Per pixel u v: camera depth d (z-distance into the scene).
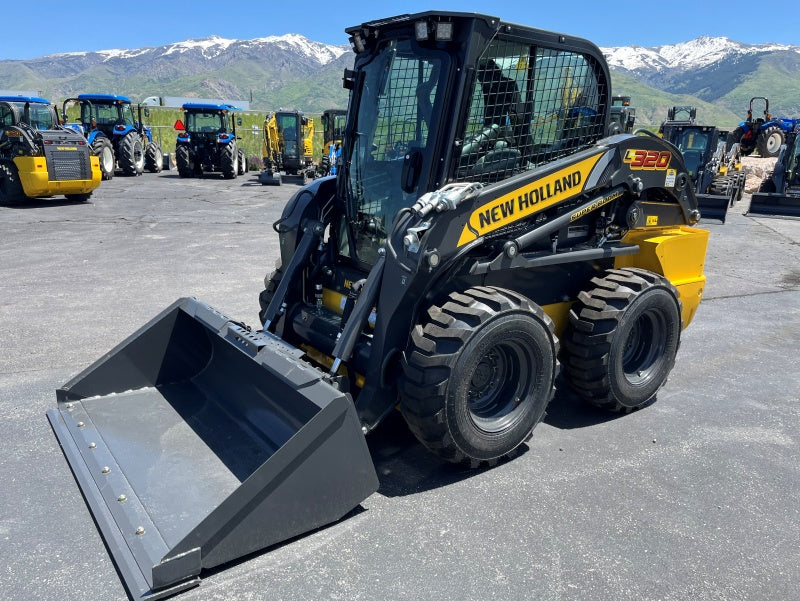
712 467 3.65
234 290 6.96
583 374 4.01
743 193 20.59
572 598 2.57
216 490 3.02
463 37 3.23
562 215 3.78
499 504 3.20
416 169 3.44
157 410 3.75
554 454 3.74
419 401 3.14
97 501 2.92
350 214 3.98
